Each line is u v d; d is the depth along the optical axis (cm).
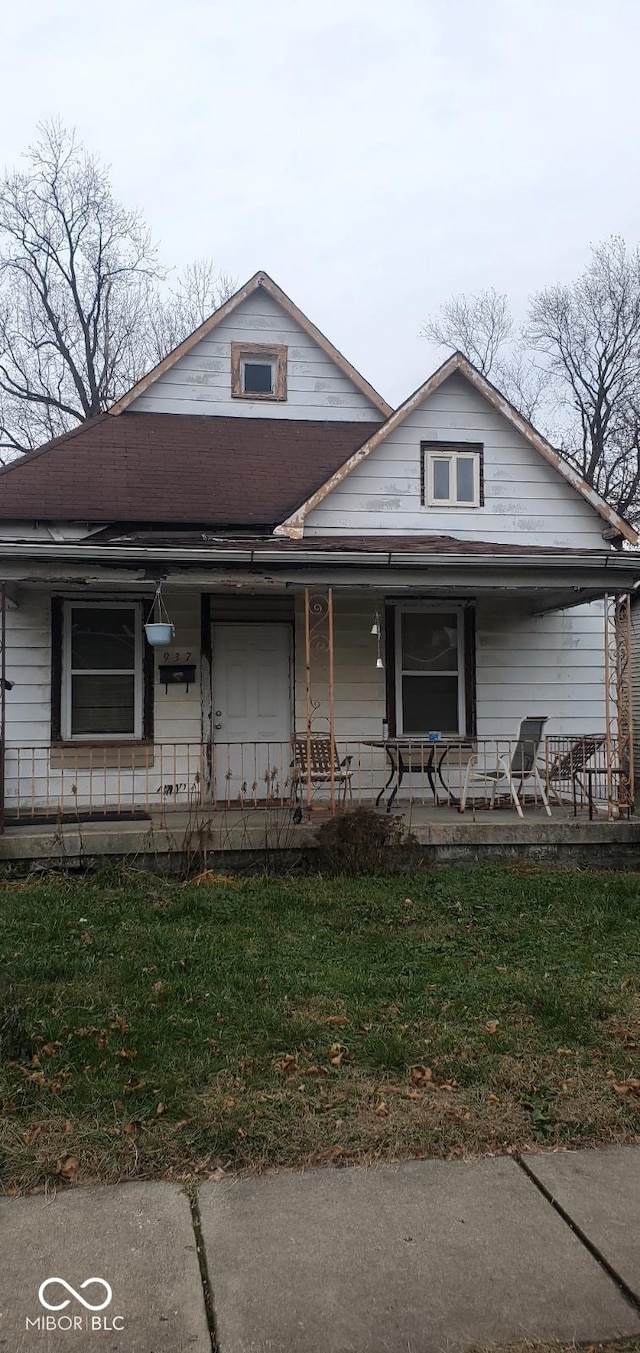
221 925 700
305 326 1430
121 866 858
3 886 806
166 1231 330
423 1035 490
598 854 972
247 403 1409
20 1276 306
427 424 1238
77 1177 363
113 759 1099
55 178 2864
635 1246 322
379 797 1062
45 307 2966
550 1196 352
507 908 761
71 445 1263
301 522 1145
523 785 1157
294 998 543
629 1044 480
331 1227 332
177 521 1141
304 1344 277
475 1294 298
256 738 1151
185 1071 445
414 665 1191
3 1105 410
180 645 1130
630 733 1022
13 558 856
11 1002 517
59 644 1090
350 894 791
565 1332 283
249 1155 377
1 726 889
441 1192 355
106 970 580
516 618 1216
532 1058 464
